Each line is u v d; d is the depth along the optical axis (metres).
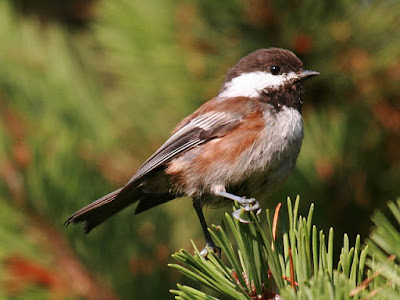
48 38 8.64
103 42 7.82
